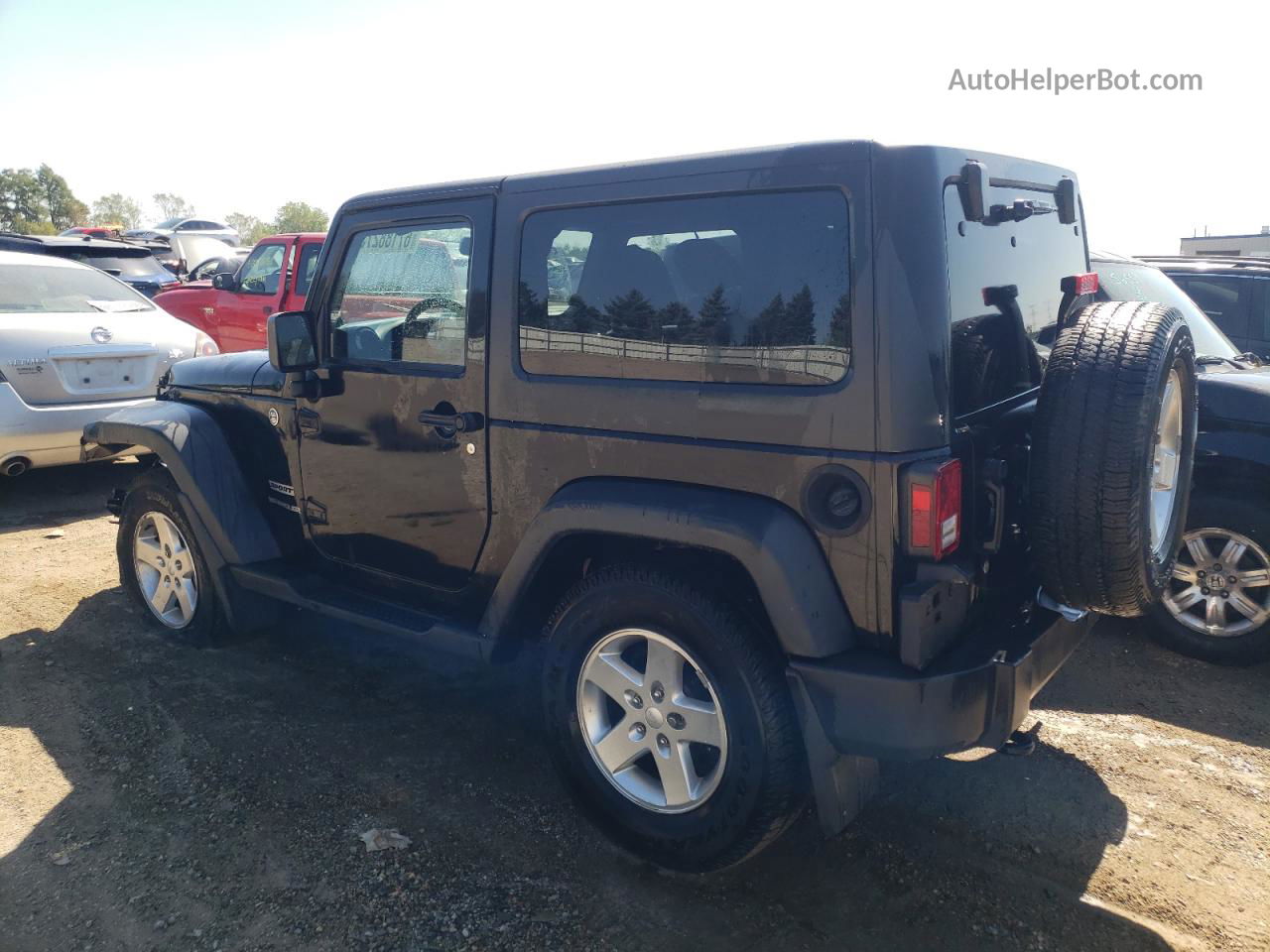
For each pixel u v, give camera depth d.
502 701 4.10
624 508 2.76
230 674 4.34
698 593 2.67
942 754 2.49
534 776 3.50
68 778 3.49
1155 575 2.61
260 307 10.24
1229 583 4.25
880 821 3.21
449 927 2.71
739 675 2.61
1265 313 5.70
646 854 2.91
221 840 3.11
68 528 6.67
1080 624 3.00
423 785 3.43
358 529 3.79
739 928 2.70
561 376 3.01
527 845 3.08
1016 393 2.96
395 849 3.05
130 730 3.83
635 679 2.88
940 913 2.76
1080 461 2.44
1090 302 3.40
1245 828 3.16
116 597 5.30
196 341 7.76
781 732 2.61
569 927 2.71
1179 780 3.45
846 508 2.47
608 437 2.89
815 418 2.49
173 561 4.61
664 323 2.77
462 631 3.36
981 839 3.11
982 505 2.60
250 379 4.19
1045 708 3.99
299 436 3.96
